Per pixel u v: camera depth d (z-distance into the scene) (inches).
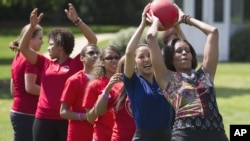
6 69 2655.0
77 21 892.0
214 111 638.5
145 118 685.3
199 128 631.2
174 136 636.7
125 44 1884.8
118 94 743.7
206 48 671.8
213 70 666.2
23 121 909.8
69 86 809.5
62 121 847.1
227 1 3083.2
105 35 3614.7
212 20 3083.2
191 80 645.9
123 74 700.7
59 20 5723.4
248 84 2235.5
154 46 650.2
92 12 5802.2
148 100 683.4
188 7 3024.1
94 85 783.1
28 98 908.0
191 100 636.7
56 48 858.8
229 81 2317.9
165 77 647.1
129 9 5782.5
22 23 5644.7
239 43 3169.3
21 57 908.0
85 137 807.1
